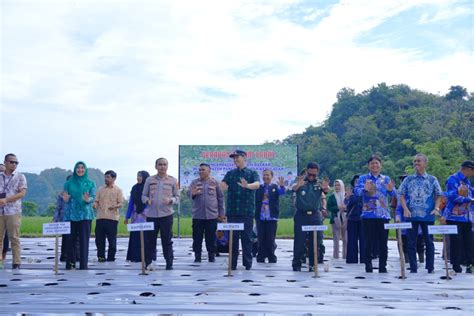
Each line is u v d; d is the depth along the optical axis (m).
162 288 6.06
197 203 10.03
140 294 5.58
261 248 10.06
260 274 7.75
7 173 8.49
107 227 10.02
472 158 51.28
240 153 8.30
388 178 8.26
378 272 8.15
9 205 8.40
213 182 10.08
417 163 8.16
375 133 79.62
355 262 10.00
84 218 8.42
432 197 8.18
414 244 8.22
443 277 7.46
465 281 7.05
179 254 12.12
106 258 10.75
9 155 8.45
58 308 4.73
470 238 8.63
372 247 8.21
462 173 8.72
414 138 72.75
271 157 19.86
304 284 6.57
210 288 6.07
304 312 4.57
